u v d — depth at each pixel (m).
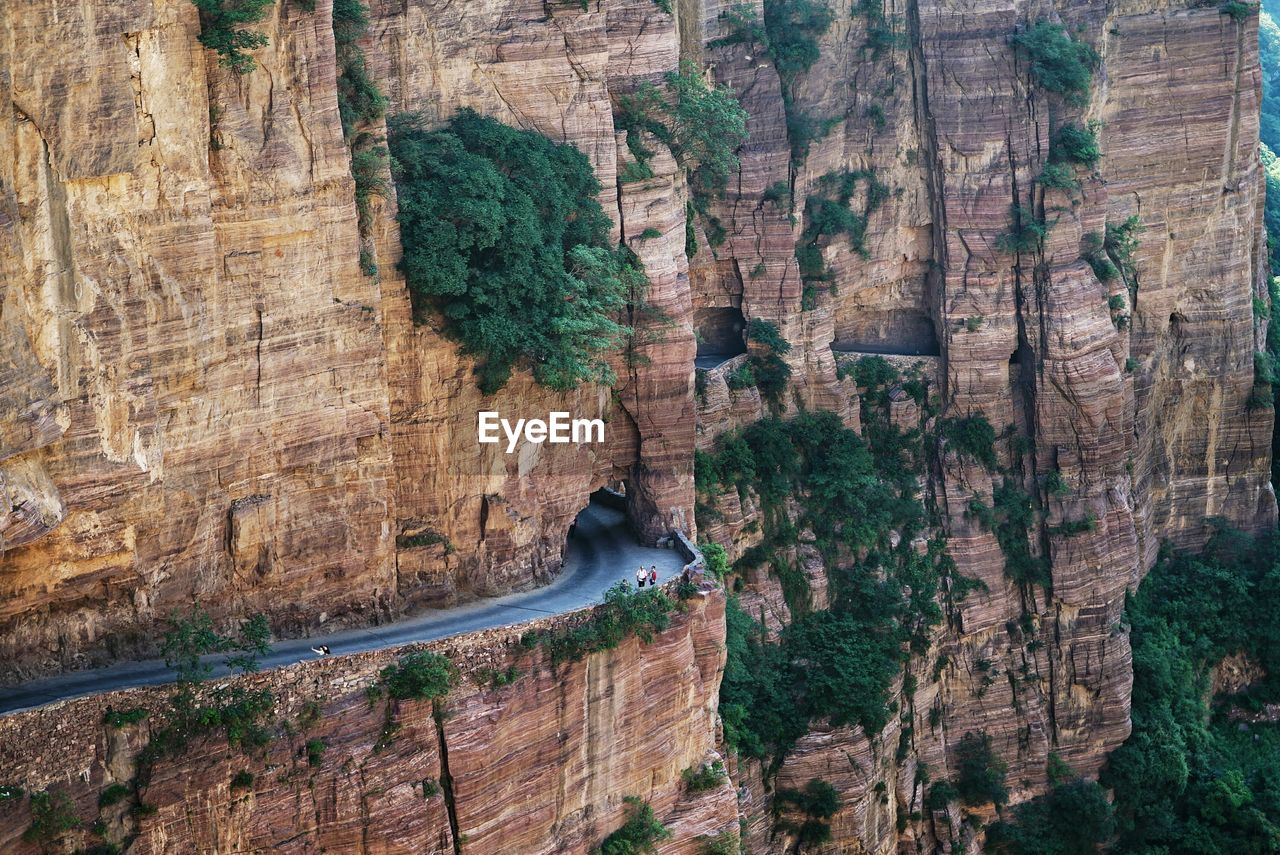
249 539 47.44
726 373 81.25
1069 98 85.31
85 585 43.75
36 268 39.91
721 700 74.19
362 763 46.53
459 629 51.19
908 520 84.44
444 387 53.91
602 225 60.28
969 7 84.81
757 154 82.00
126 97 41.75
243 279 46.41
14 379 39.19
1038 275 85.56
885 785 78.06
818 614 80.12
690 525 65.69
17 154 39.38
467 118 57.19
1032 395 86.38
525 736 51.12
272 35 46.50
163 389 44.06
